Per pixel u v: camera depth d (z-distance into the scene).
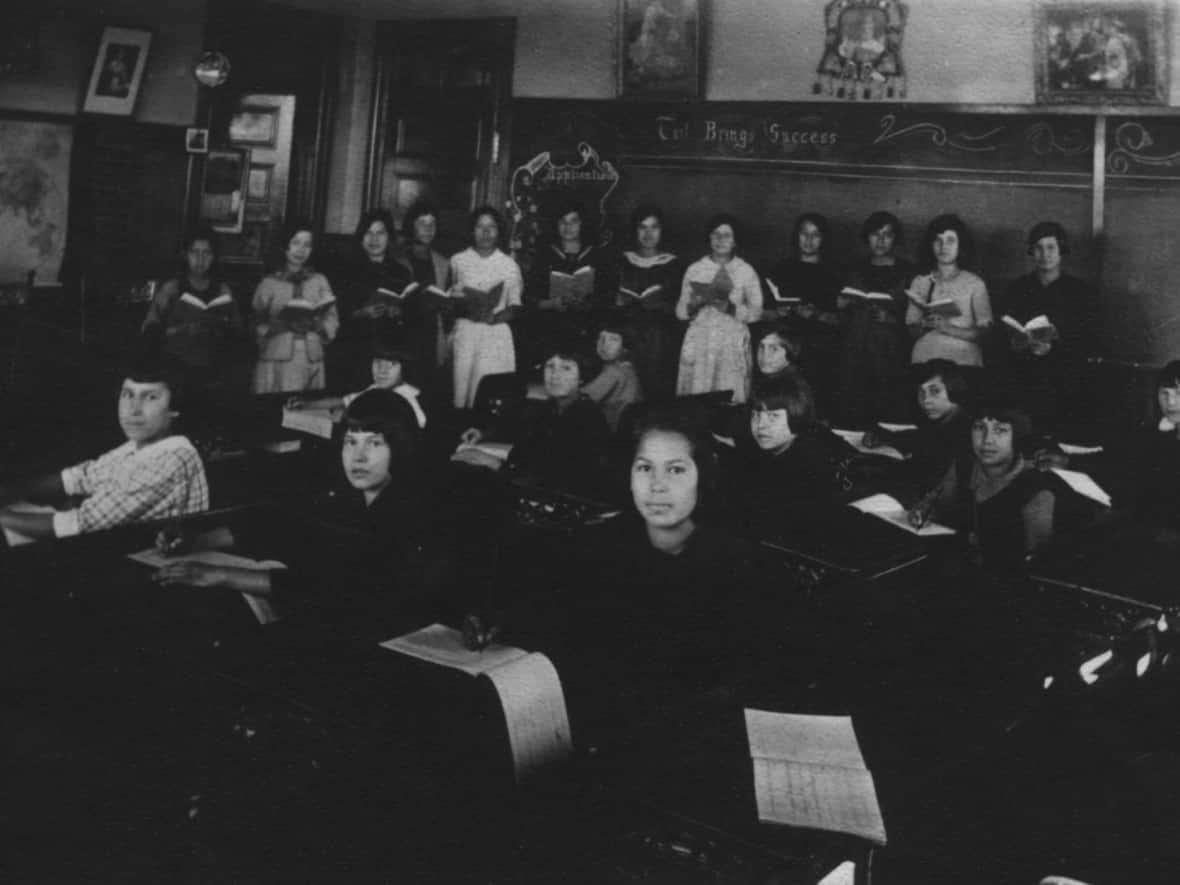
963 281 7.74
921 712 2.62
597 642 2.87
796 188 8.52
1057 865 2.46
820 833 2.05
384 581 3.12
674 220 8.95
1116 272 7.56
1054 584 3.53
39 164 8.05
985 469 4.77
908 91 8.13
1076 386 7.31
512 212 9.52
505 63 9.47
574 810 2.06
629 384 7.69
